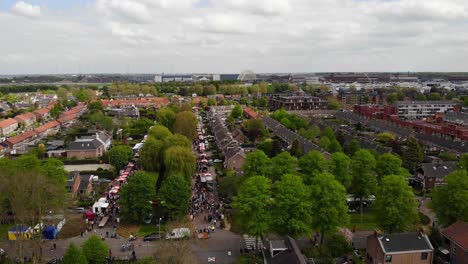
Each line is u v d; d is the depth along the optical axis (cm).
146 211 10238
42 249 9044
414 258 7869
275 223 8512
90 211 10912
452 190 9106
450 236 8344
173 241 8425
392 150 16725
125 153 15112
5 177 8619
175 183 10425
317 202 8644
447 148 18100
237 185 11712
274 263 7512
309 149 16100
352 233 9819
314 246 8638
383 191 9081
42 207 8950
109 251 8650
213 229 10012
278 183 9038
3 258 8288
